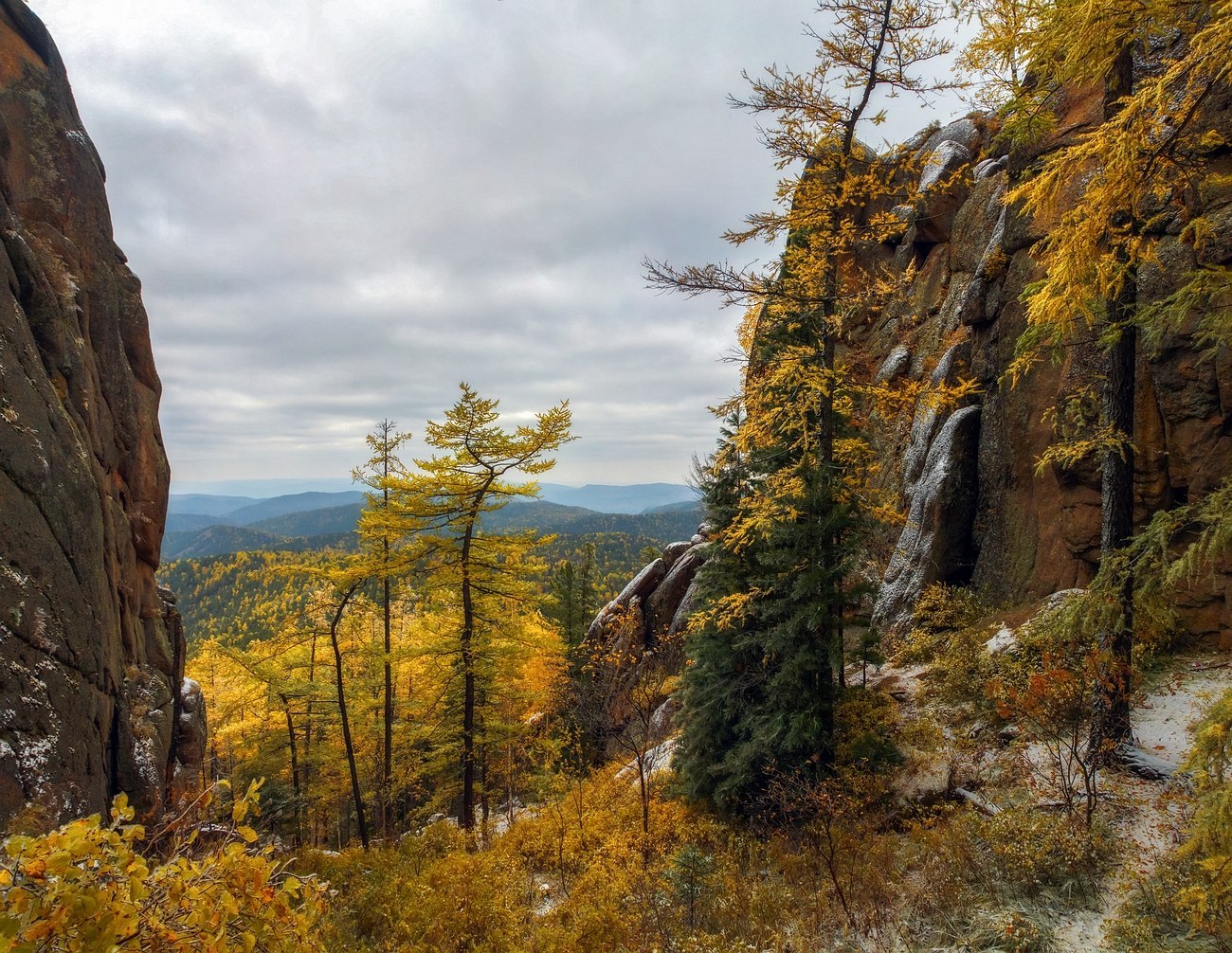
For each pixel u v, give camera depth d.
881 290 11.29
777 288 10.80
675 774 15.32
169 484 17.83
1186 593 11.02
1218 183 7.56
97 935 2.30
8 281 11.98
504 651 17.08
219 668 24.33
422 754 20.81
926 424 18.42
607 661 19.36
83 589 12.21
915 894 7.56
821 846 9.26
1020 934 6.11
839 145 11.05
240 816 2.93
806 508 11.63
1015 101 7.92
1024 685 10.32
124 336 17.00
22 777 9.87
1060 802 8.29
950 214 21.31
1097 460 13.09
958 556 16.48
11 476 10.75
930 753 10.76
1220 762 4.98
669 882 9.38
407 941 8.11
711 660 14.15
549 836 13.66
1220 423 10.88
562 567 37.50
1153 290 11.19
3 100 14.19
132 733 13.63
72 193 15.32
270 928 2.93
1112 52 6.26
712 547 14.88
